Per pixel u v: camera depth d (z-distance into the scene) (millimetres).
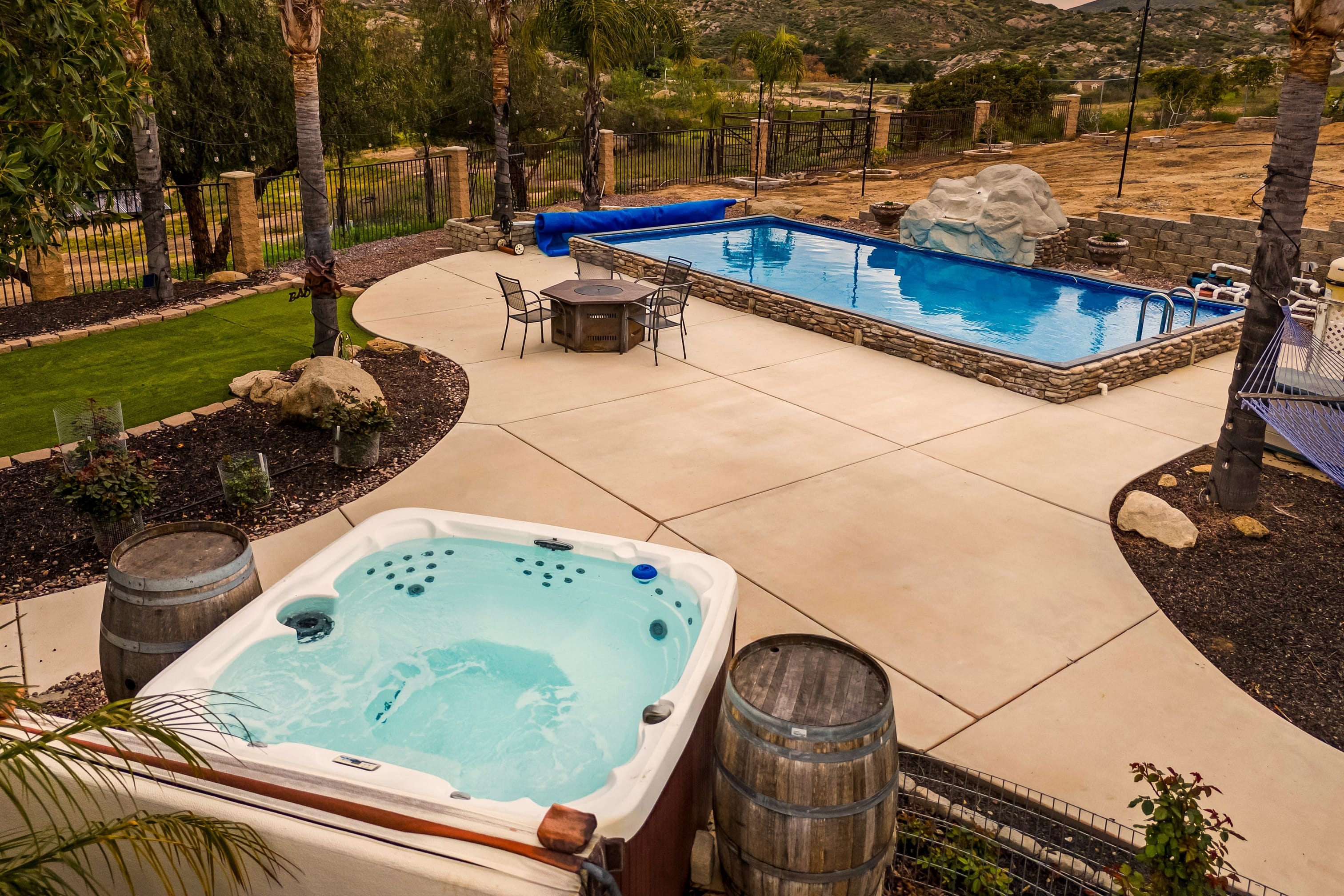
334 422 7836
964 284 16078
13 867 2604
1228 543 6934
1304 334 7555
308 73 9078
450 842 2936
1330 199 18484
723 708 3578
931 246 18109
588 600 5414
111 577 4387
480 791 4039
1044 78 33344
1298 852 4113
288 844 2986
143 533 4719
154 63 16734
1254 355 7016
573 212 18266
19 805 2588
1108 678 5375
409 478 7914
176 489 7500
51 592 6066
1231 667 5484
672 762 3547
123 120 6035
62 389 9750
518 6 23547
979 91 33000
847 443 8844
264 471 7262
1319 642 5695
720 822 3555
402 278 15383
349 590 5422
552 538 5777
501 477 7945
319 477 7871
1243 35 74688
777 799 3295
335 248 18125
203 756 2922
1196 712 5078
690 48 20188
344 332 12141
